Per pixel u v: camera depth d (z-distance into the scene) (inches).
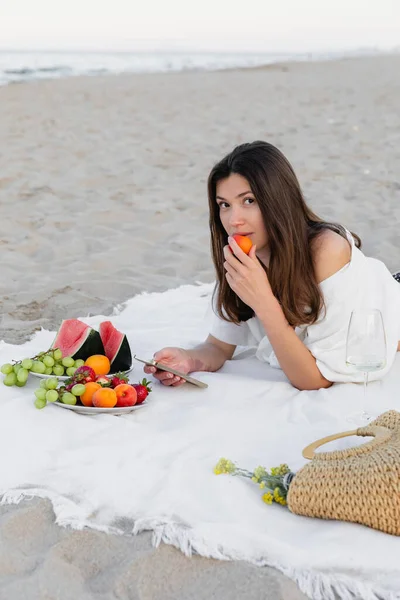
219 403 133.9
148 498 103.5
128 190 343.9
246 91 737.0
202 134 493.4
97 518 100.2
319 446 112.9
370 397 135.0
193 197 333.7
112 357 143.7
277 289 135.3
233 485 104.2
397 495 93.6
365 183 354.3
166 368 137.6
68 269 234.8
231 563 90.8
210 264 244.8
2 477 108.5
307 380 138.5
